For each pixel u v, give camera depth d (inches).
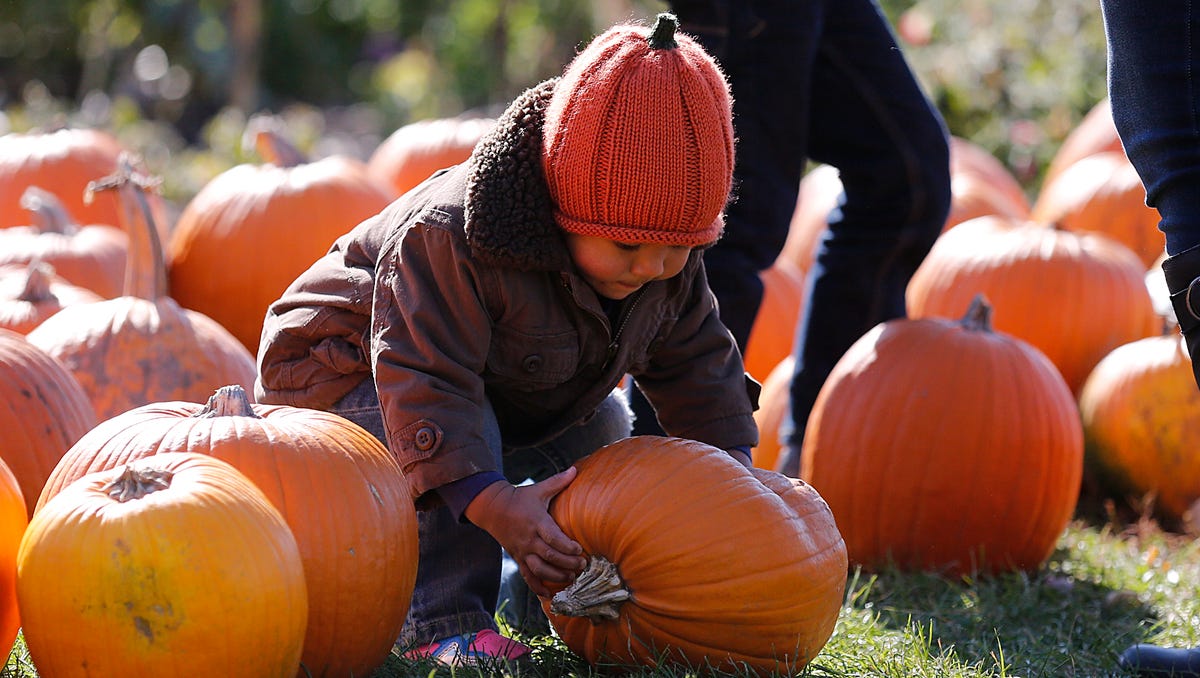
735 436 135.0
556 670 122.1
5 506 110.2
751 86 163.2
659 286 126.9
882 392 171.5
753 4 161.9
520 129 117.0
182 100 591.8
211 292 222.7
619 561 115.0
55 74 601.6
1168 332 211.0
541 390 128.8
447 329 118.2
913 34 408.2
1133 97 125.4
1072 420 173.9
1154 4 123.6
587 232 114.4
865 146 177.9
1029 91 393.7
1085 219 272.7
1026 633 147.9
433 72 639.1
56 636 99.3
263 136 236.7
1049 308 222.4
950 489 167.6
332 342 129.0
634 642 116.2
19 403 141.9
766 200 165.9
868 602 159.0
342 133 587.5
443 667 118.7
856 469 170.9
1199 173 122.6
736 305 166.4
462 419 117.0
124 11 580.7
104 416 170.7
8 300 189.9
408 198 127.9
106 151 255.6
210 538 99.7
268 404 134.7
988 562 170.2
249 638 100.7
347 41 684.1
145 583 97.5
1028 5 410.0
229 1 583.2
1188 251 121.2
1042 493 169.2
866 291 184.4
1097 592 164.6
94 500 101.3
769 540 114.2
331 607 111.9
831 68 175.6
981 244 232.4
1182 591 164.4
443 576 130.0
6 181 246.4
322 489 112.8
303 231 223.3
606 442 142.9
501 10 634.8
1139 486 207.3
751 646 114.8
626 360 128.9
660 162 110.8
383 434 129.0
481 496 115.6
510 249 115.8
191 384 175.0
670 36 113.4
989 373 170.1
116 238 231.0
